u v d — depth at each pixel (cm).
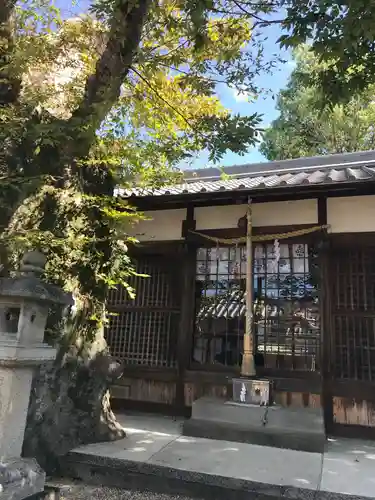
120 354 642
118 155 481
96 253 475
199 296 630
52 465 384
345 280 548
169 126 511
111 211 464
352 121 1592
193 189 620
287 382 537
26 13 415
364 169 640
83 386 438
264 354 574
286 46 339
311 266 574
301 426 449
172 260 646
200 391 584
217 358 600
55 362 403
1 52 371
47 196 421
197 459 387
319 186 511
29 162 398
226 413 480
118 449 412
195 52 389
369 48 350
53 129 326
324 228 559
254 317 586
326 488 327
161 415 593
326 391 520
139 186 542
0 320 304
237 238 592
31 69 429
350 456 415
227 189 552
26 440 361
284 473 357
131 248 664
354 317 532
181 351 604
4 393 291
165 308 632
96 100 362
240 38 425
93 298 474
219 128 405
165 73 492
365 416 502
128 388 625
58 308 410
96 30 443
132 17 360
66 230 439
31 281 296
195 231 633
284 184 524
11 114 331
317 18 314
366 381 510
